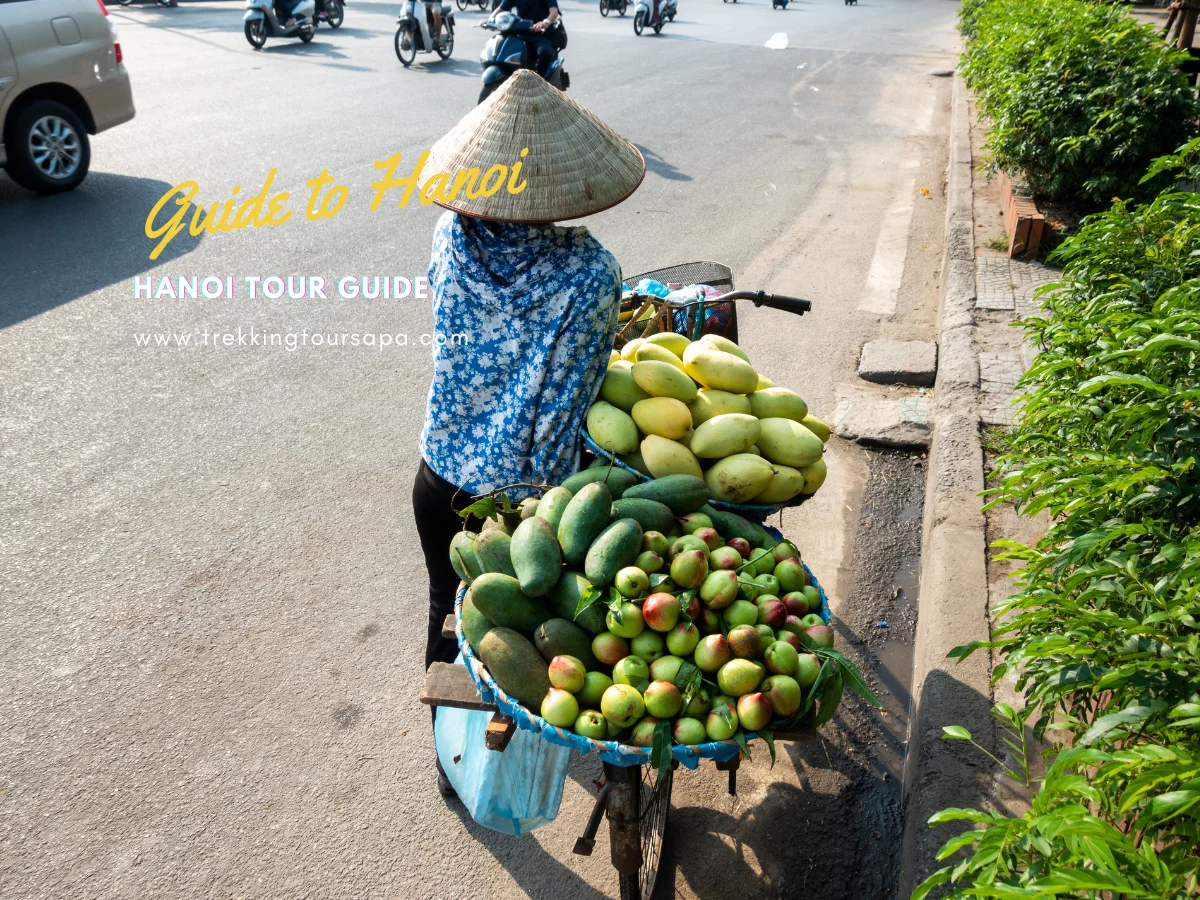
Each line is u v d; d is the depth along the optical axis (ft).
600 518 6.36
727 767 7.71
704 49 55.72
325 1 53.67
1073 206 22.18
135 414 14.96
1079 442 8.08
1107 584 6.17
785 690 5.69
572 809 9.21
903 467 14.62
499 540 6.55
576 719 5.83
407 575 12.01
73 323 17.56
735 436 7.31
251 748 9.60
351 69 42.50
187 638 10.86
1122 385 7.22
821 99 41.75
